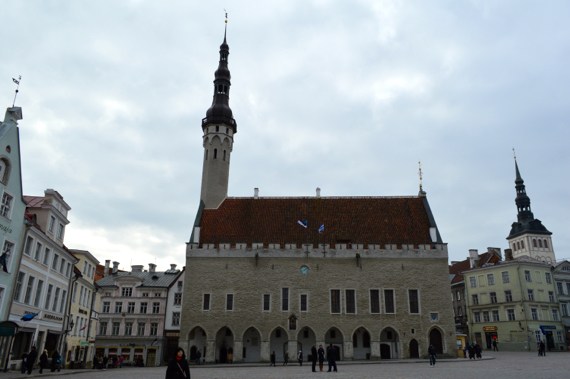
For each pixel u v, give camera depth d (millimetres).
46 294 41250
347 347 50969
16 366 35656
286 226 58719
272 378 25828
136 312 75250
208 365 46312
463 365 36062
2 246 32719
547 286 74500
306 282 53531
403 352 50938
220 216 60625
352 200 62938
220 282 53688
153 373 35750
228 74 70625
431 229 56469
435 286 53125
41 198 43125
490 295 77375
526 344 68438
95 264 59219
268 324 52000
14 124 34969
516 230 112438
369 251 54438
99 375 32625
